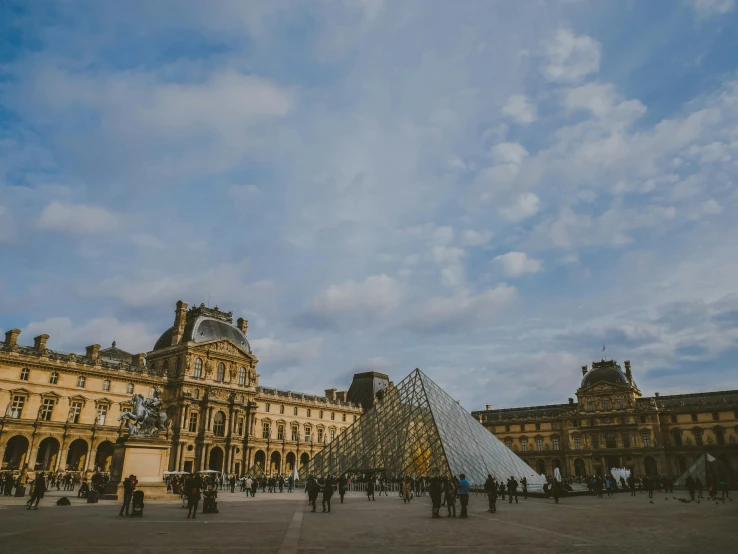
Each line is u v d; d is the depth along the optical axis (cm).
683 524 3078
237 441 12419
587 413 16062
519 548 2138
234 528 2800
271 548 2102
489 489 3997
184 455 11362
